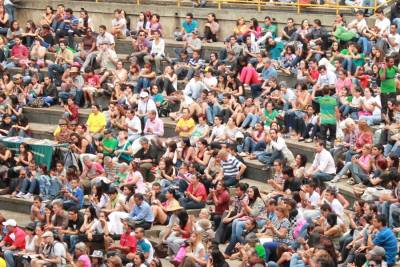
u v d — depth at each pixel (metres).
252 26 98.00
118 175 84.00
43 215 80.69
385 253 70.50
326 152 81.62
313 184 76.25
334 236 73.81
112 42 98.69
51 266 76.12
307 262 69.00
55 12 102.88
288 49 94.88
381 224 70.88
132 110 89.06
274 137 84.56
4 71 99.31
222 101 90.56
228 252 76.19
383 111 87.44
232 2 102.44
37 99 95.31
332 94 89.00
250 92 92.56
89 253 77.50
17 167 86.94
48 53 100.19
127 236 75.88
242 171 83.69
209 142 86.50
